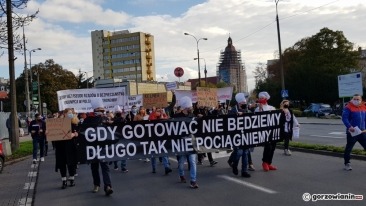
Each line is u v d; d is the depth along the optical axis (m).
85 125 9.18
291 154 13.98
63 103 17.50
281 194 7.98
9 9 18.50
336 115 41.22
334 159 12.25
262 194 8.08
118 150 9.31
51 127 9.60
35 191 10.03
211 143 9.95
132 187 9.80
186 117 9.78
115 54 139.00
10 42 19.44
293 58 72.25
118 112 13.34
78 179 11.59
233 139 10.10
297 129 12.36
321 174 9.84
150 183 10.18
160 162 14.24
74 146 10.04
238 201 7.64
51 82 84.38
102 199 8.67
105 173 9.10
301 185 8.69
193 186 9.16
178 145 9.68
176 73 26.80
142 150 9.49
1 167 13.56
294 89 65.94
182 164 9.97
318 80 62.31
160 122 9.57
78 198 8.93
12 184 11.22
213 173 10.97
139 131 9.47
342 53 64.81
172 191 8.98
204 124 9.88
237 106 10.84
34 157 15.95
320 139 19.20
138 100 20.94
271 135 10.55
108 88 18.84
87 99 17.89
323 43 66.00
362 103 10.17
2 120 28.95
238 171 11.07
